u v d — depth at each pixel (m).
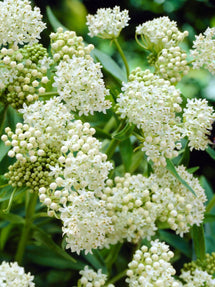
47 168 0.43
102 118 0.49
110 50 0.79
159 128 0.44
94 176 0.42
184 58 0.48
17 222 0.52
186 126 0.46
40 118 0.43
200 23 0.81
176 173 0.45
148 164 0.50
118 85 0.53
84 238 0.41
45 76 0.47
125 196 0.47
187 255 0.55
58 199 0.42
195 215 0.48
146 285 0.43
